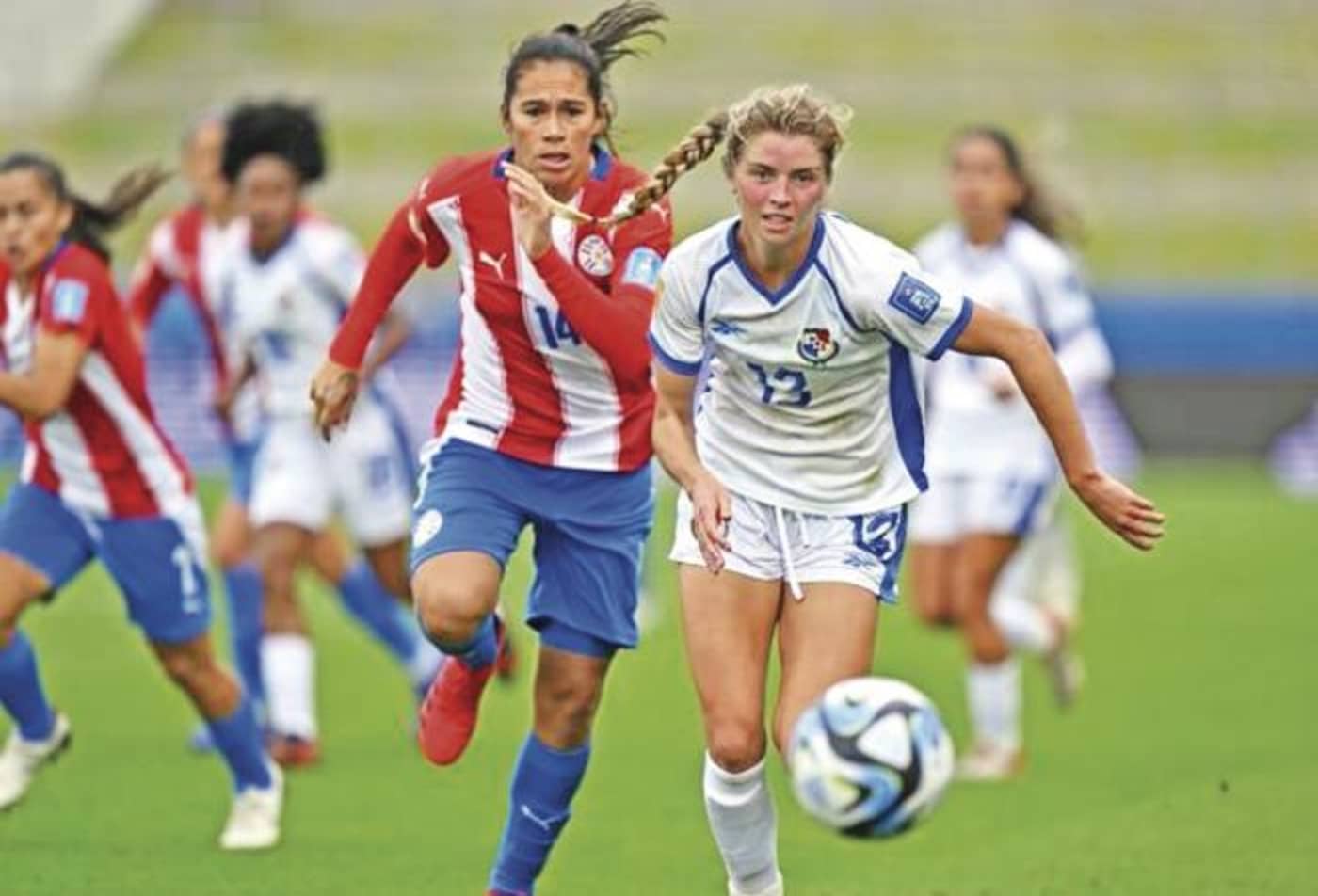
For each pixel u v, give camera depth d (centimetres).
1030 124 10162
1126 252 9406
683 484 2105
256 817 2884
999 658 3534
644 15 2362
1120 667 4659
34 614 5309
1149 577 5981
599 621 2298
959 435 3644
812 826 3098
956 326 2086
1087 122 10169
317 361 3600
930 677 4556
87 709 4053
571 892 2667
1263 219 9644
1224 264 9350
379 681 4444
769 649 2167
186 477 2764
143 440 2700
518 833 2302
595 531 2297
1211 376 8150
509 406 2288
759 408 2167
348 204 9388
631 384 2297
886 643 5031
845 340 2111
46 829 2977
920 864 2833
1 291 2677
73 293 2608
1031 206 3691
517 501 2286
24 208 2616
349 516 3666
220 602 5412
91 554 2731
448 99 10100
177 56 10150
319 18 10525
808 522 2166
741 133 2036
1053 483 3641
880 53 10556
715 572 2042
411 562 2270
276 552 3572
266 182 3538
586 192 2238
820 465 2169
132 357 2680
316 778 3428
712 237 2122
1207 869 2747
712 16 10725
